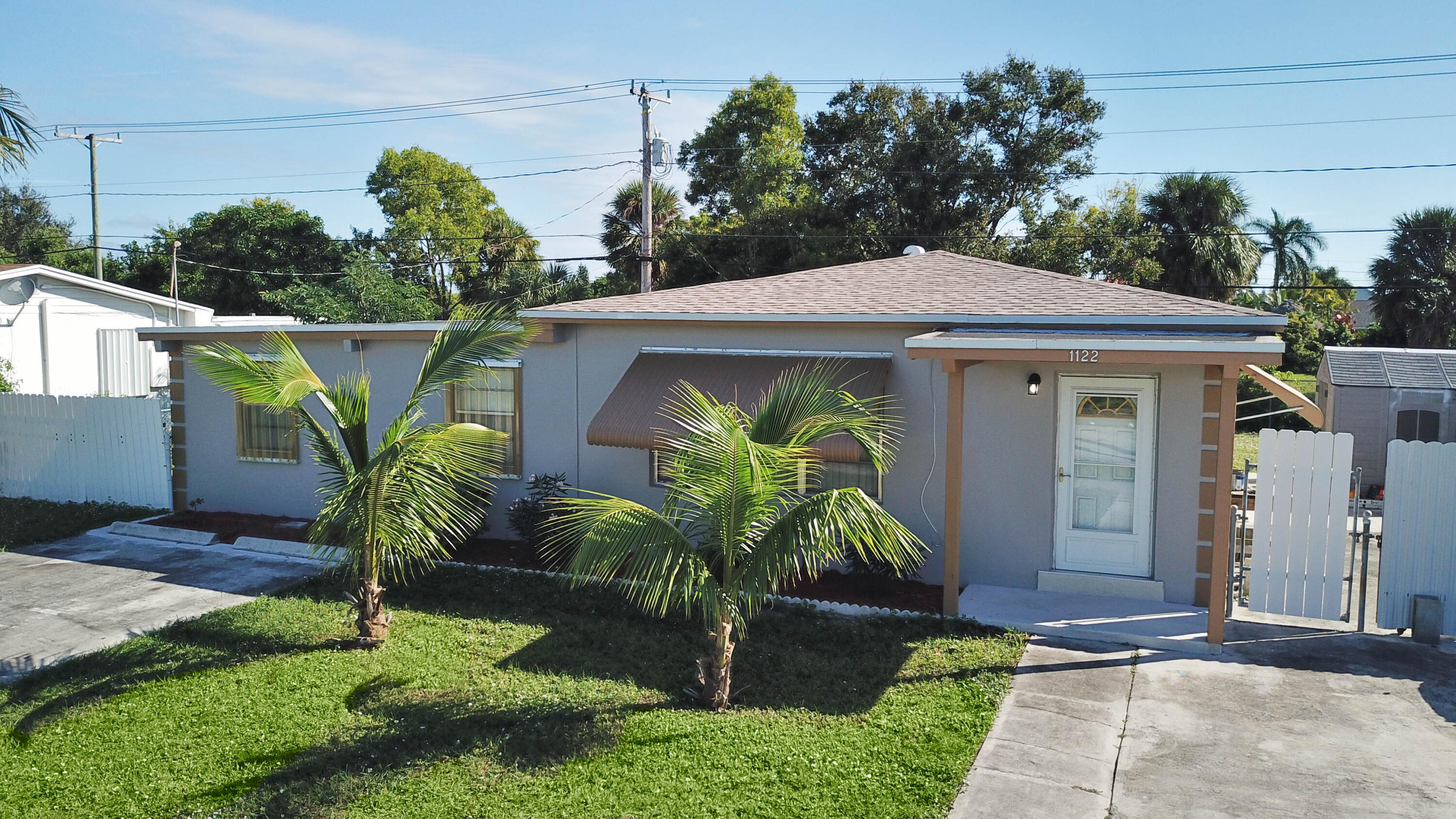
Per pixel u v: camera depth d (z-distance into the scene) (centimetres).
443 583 1269
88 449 1841
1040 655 981
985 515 1212
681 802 687
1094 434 1169
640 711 851
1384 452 2172
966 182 3950
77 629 1124
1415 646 1005
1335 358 2306
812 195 4253
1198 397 1112
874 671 942
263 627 1092
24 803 706
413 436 980
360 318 3806
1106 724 812
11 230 6078
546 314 1422
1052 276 1405
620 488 1423
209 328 1667
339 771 736
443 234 5222
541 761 755
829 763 743
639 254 3747
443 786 716
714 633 850
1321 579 1052
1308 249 5369
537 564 1366
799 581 1215
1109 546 1172
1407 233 3944
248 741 802
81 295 2798
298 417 1095
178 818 683
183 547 1522
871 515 793
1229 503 977
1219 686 895
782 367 1277
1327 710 839
